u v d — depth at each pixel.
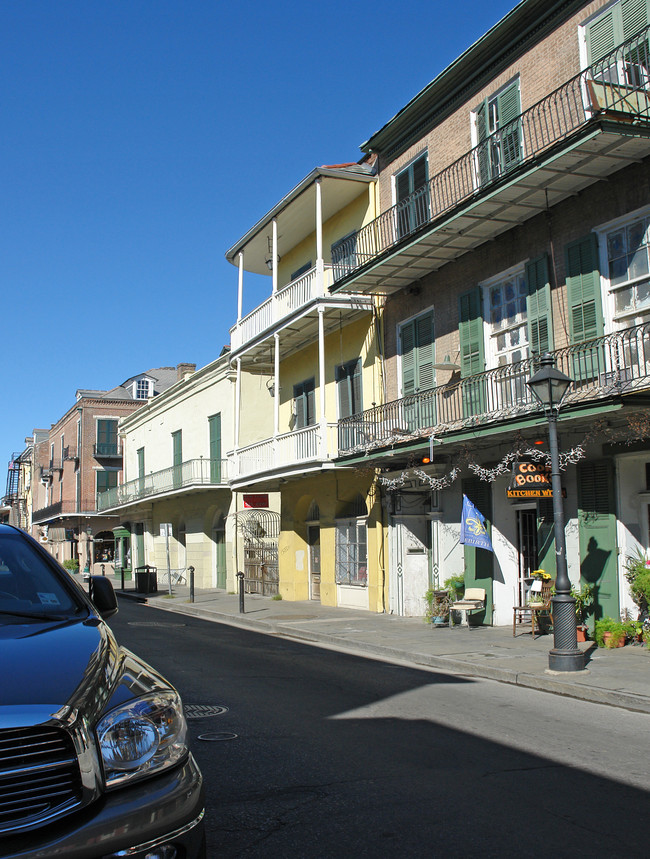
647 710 8.41
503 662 11.05
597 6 13.36
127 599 29.17
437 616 15.78
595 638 12.59
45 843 2.82
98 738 3.16
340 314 20.33
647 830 4.80
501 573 15.38
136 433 42.81
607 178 12.93
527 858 4.36
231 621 19.31
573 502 13.52
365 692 9.38
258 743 6.84
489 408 14.92
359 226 20.72
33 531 71.88
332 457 19.12
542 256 14.09
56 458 63.97
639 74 12.59
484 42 15.34
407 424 17.44
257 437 29.70
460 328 16.27
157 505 38.88
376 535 19.14
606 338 12.70
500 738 7.10
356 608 20.20
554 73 14.19
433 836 4.68
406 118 18.19
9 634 3.79
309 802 5.28
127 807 3.05
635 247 12.52
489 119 15.80
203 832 3.33
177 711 3.56
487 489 15.45
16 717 2.95
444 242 15.64
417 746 6.77
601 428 12.41
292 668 11.29
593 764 6.26
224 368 29.95
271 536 26.50
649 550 12.65
